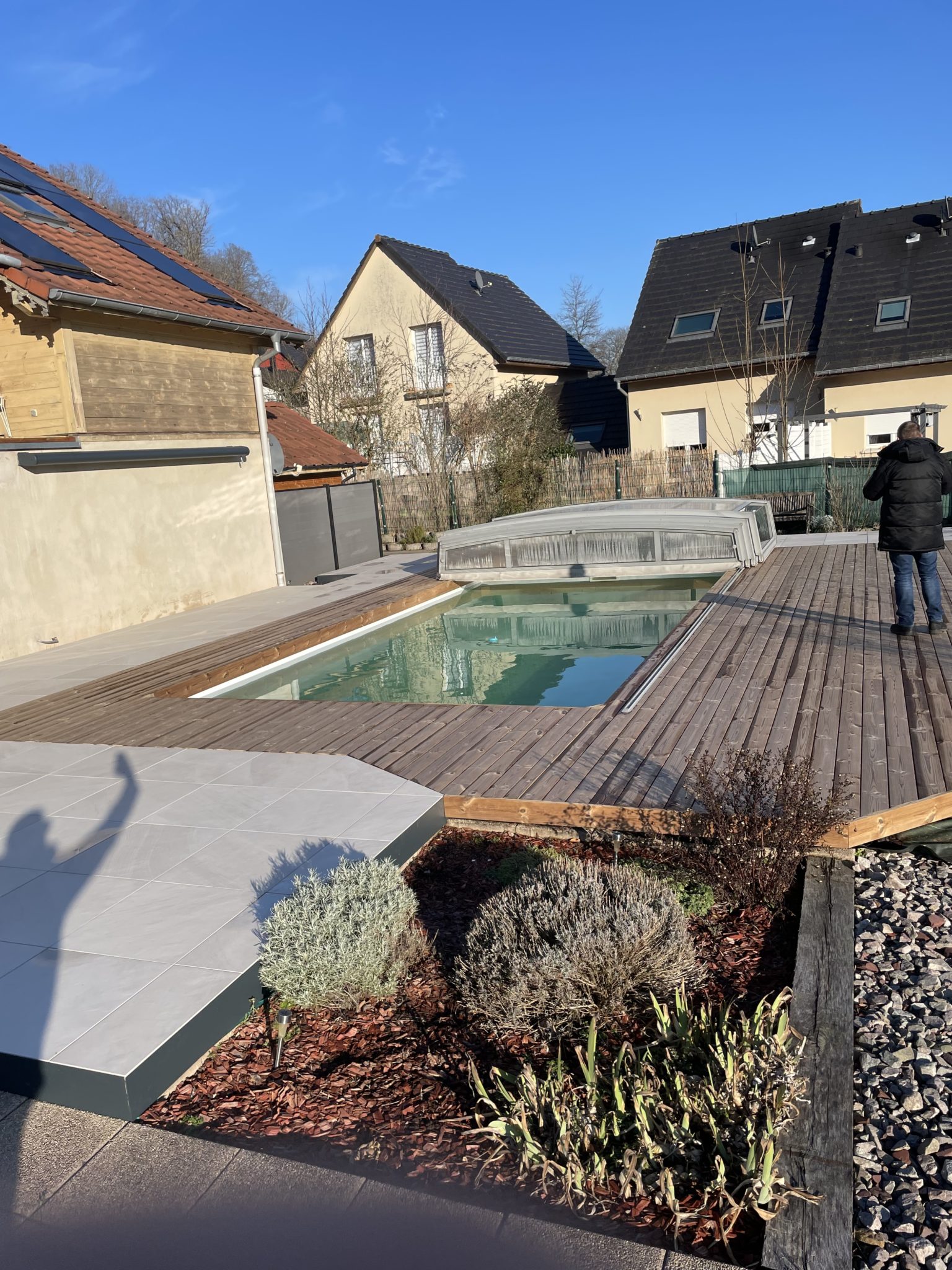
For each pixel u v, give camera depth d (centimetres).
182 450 1152
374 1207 238
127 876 427
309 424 1853
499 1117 265
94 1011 316
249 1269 219
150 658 914
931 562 724
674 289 2270
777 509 1580
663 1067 283
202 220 4259
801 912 370
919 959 353
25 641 964
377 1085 293
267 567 1355
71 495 1020
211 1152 263
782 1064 263
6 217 1063
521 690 798
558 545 1241
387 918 344
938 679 616
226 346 1264
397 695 817
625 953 313
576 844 469
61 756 629
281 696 831
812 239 2192
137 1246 229
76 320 1010
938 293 1884
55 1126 281
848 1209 226
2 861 458
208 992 323
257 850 445
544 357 2514
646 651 905
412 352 2478
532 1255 220
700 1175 243
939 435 1856
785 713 579
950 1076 285
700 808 446
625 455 1766
